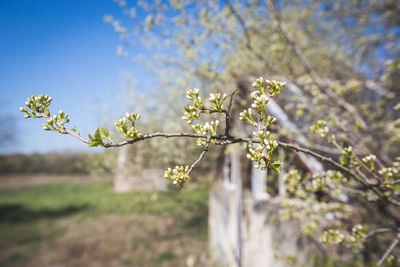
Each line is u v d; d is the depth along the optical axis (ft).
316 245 13.67
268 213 16.76
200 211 42.32
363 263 10.75
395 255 9.13
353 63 18.24
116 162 33.37
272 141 3.61
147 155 30.81
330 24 20.34
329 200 10.84
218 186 28.55
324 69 18.80
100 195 66.13
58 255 29.07
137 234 34.83
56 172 117.08
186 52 15.53
